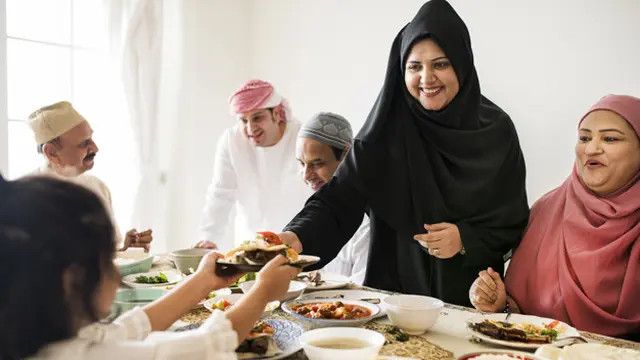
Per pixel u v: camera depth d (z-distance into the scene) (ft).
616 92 8.29
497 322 4.35
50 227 2.45
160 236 12.28
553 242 5.77
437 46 5.82
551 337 4.07
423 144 6.29
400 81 6.37
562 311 5.45
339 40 11.80
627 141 5.39
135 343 2.93
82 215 2.57
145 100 11.44
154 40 11.46
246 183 10.22
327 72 12.09
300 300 4.92
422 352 3.83
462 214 6.13
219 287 4.17
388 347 3.92
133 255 6.66
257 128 9.53
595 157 5.47
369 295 5.21
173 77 12.50
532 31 9.06
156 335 3.26
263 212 10.27
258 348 3.66
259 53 13.51
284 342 3.88
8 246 2.41
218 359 3.12
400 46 6.29
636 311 5.13
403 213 6.29
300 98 12.71
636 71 8.09
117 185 11.54
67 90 11.03
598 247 5.42
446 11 5.99
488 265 6.04
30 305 2.41
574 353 3.57
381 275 6.54
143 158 11.51
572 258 5.49
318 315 4.44
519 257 5.98
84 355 2.68
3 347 2.44
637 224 5.22
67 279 2.52
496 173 6.20
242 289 5.02
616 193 5.53
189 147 12.86
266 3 13.24
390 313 4.22
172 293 3.92
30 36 10.55
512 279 5.91
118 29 11.32
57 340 2.53
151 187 11.71
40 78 10.72
